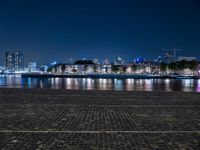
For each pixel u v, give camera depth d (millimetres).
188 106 21688
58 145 9555
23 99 26703
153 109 19781
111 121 14492
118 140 10328
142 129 12414
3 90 40062
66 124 13508
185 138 10719
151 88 55688
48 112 17828
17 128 12445
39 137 10719
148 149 9141
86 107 20719
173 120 14945
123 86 65062
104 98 28250
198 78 159375
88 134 11305
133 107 20938
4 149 9031
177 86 65750
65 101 25016
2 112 17719
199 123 14047
